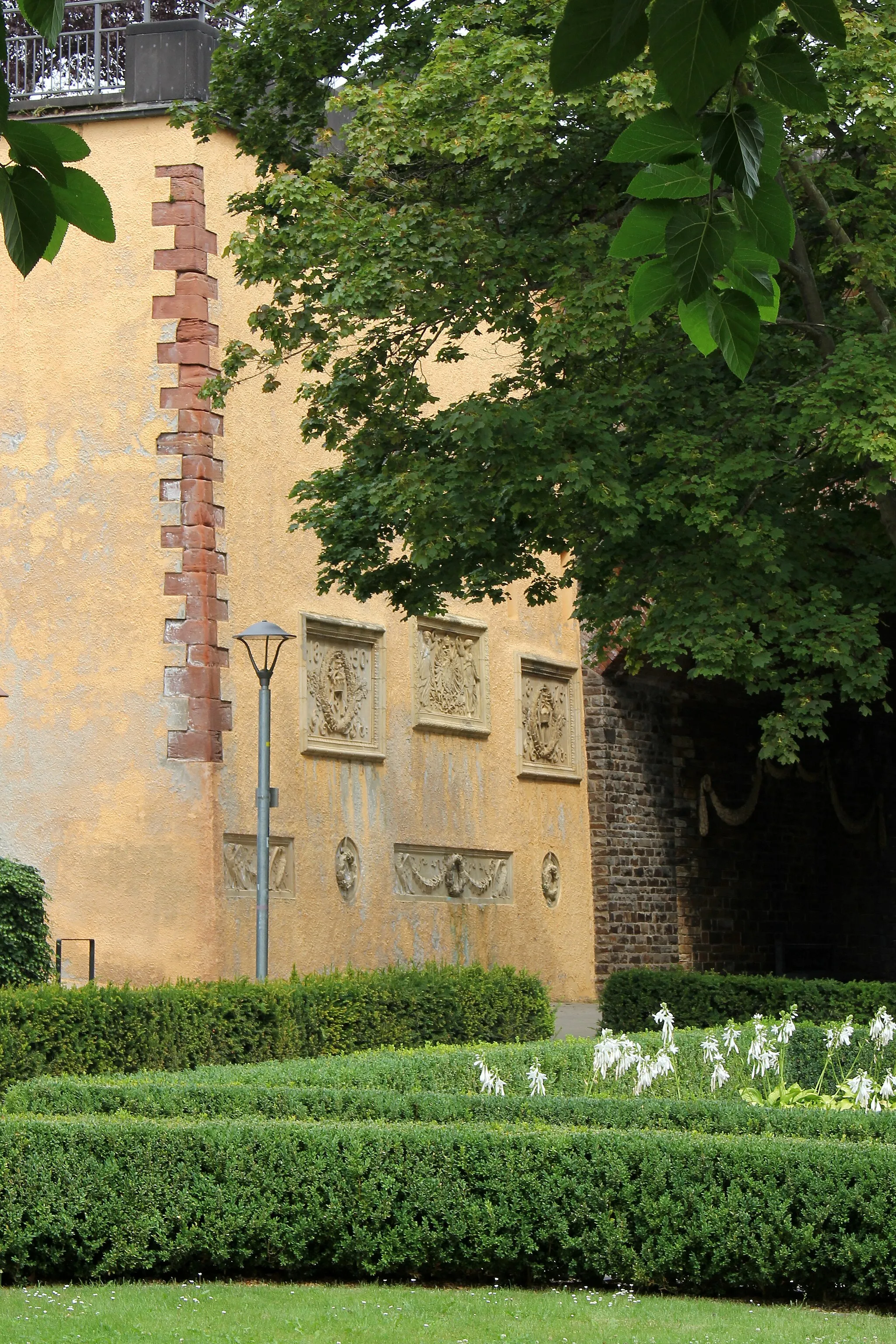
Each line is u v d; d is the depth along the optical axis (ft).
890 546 55.42
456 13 50.57
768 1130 28.84
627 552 52.42
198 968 58.08
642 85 42.57
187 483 60.39
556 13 47.50
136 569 60.29
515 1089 36.35
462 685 76.48
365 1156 27.04
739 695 96.17
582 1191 26.25
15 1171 27.53
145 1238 27.32
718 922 93.20
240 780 60.85
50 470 61.26
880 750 101.45
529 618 82.53
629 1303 24.67
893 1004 54.75
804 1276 25.25
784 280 55.06
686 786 92.63
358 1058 38.04
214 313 61.82
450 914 73.41
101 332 61.46
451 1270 26.89
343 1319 23.15
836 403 47.52
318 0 55.93
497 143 46.78
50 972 50.57
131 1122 28.37
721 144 9.25
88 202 9.19
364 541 54.54
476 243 49.83
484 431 48.96
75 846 59.47
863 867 102.01
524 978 59.47
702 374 52.03
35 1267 27.48
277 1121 28.68
